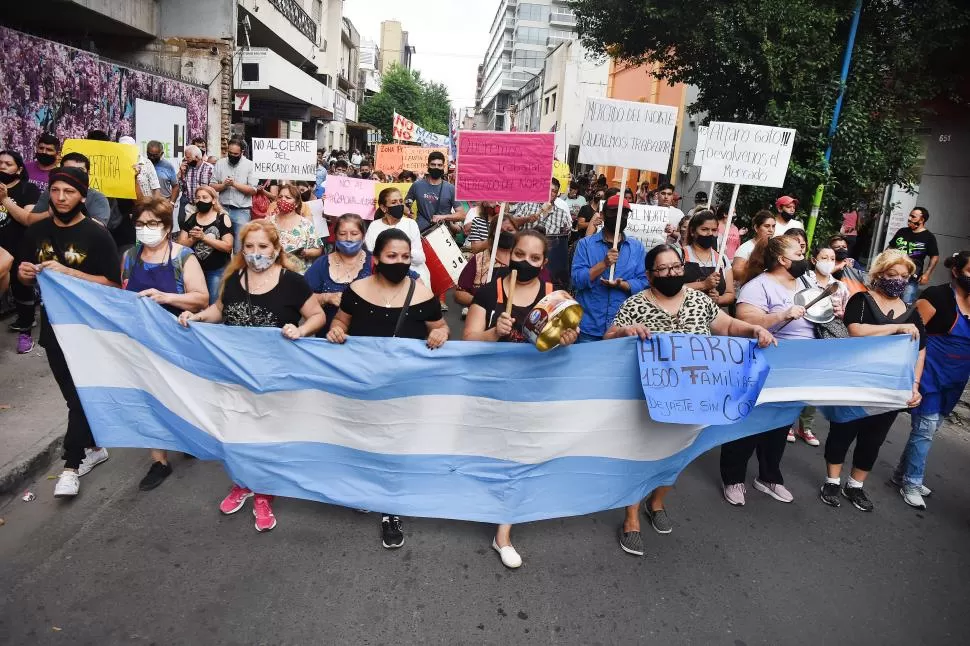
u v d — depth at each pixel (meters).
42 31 14.76
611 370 3.75
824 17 10.14
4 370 6.10
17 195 6.48
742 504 4.69
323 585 3.50
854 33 10.54
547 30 112.69
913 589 3.81
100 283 4.12
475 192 4.45
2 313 7.64
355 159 33.56
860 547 4.25
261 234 3.78
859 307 4.58
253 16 19.59
